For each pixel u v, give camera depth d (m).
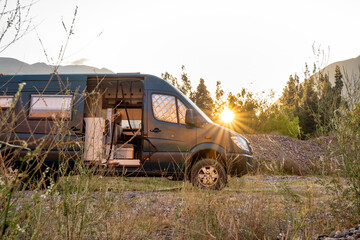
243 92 22.31
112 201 2.74
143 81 7.56
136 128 8.77
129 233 2.78
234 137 7.27
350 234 2.95
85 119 6.96
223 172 6.81
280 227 3.11
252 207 3.29
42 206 2.31
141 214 3.35
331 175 3.51
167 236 3.06
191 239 2.75
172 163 7.18
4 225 1.52
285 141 17.20
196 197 3.61
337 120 3.43
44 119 6.95
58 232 2.29
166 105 7.46
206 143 7.24
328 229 3.16
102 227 2.82
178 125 7.34
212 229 2.81
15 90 7.27
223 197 3.69
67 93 2.13
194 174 6.97
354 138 3.30
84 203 2.31
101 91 7.92
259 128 21.25
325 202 3.68
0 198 1.52
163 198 4.25
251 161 7.29
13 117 1.52
